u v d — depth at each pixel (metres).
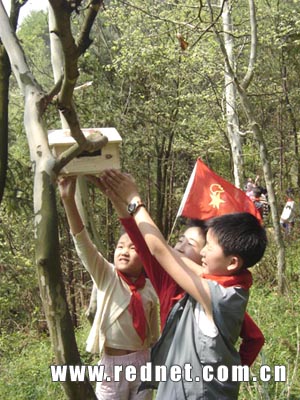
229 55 12.45
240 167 12.31
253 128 9.89
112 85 18.22
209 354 2.46
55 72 4.48
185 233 2.90
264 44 15.14
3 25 2.47
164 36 14.98
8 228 12.64
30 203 7.28
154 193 22.25
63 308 2.14
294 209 14.66
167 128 19.55
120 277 3.67
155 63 16.12
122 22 15.68
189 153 20.94
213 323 2.47
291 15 15.72
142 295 3.68
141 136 19.33
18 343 10.98
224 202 2.79
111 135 2.69
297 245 13.34
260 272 10.52
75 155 2.18
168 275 2.79
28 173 7.39
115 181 2.67
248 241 2.52
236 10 15.89
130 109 18.77
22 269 12.50
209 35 13.34
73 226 3.35
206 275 2.57
